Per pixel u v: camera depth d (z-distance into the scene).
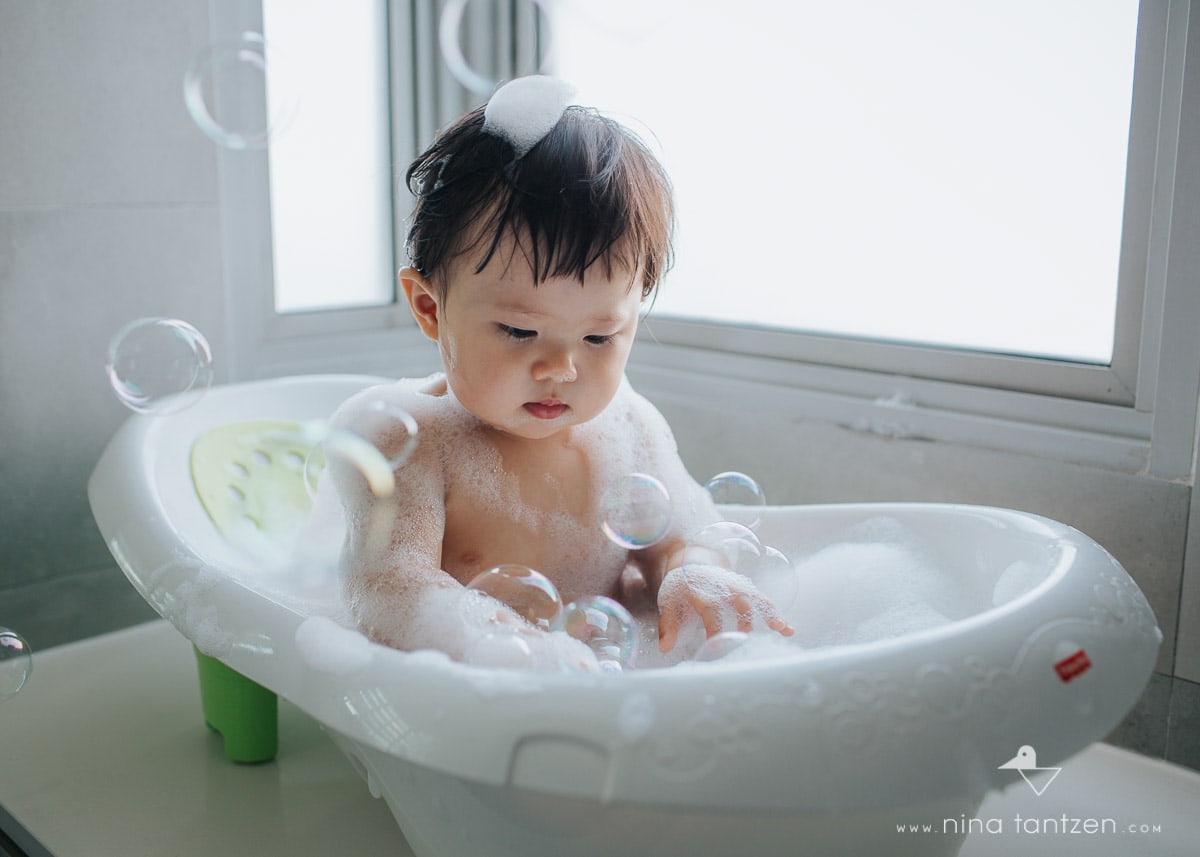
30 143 1.50
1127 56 1.35
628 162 1.06
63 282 1.55
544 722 0.71
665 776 0.68
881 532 1.23
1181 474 1.28
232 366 1.76
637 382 1.85
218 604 1.00
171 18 1.61
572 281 0.99
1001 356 1.48
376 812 1.21
